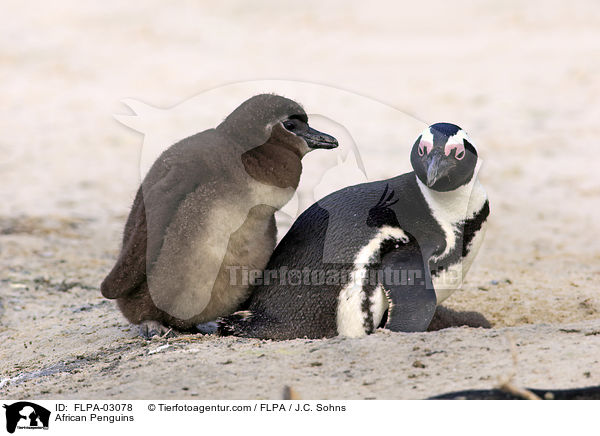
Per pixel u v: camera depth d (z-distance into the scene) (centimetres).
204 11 6588
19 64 5112
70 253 2169
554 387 912
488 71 4800
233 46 5616
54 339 1451
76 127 3922
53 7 6544
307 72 4853
